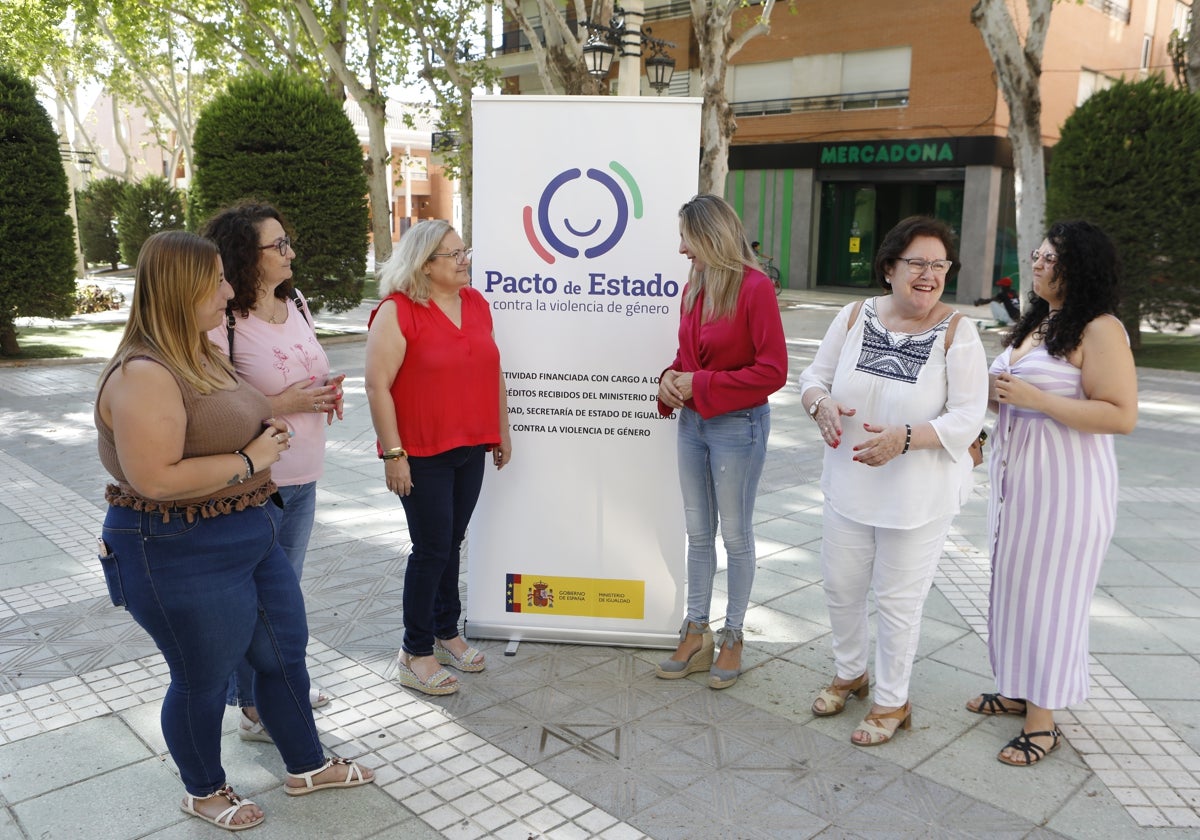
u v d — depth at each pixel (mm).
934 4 21484
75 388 10266
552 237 3582
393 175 48531
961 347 2814
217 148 13148
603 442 3717
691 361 3334
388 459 3172
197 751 2541
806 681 3562
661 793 2799
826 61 23500
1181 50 16844
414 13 18625
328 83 19531
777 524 5586
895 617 3031
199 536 2295
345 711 3299
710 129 15328
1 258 11180
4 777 2838
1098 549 2893
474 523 3850
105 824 2609
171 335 2221
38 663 3633
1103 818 2684
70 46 27281
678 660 3592
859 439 2975
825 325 16875
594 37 12609
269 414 2484
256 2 18328
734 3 14750
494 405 3371
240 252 2732
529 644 3904
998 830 2621
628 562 3801
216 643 2387
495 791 2805
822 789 2826
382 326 3139
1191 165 11211
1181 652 3803
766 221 25500
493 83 20266
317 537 5223
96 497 6027
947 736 3152
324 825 2625
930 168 22312
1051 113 22656
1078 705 3133
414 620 3406
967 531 5469
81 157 30188
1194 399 9859
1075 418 2779
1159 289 12000
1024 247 13508
